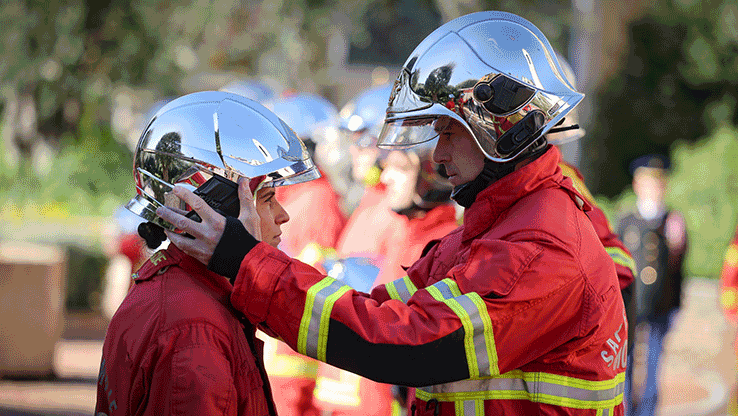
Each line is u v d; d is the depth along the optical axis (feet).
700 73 109.91
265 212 12.19
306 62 100.01
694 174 80.02
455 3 81.51
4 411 33.17
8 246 45.16
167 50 94.63
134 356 11.08
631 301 15.90
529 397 11.82
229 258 11.19
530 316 11.23
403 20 122.52
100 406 11.77
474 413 12.00
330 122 28.37
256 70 116.47
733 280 36.91
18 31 81.05
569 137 19.10
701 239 78.79
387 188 20.76
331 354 11.14
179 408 10.66
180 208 11.59
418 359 11.04
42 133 91.40
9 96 87.97
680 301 38.14
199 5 101.14
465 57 12.15
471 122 12.07
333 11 96.12
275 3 94.38
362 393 20.83
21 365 39.91
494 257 11.44
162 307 11.20
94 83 89.66
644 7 112.16
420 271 13.93
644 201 38.91
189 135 11.69
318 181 25.11
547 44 12.76
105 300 57.21
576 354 11.75
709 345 54.90
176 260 11.76
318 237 24.32
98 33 86.48
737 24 109.81
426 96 12.28
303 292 11.16
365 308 11.26
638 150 108.06
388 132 13.48
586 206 12.93
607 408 11.96
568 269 11.44
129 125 111.04
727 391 43.24
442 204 20.74
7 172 85.81
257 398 11.60
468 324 11.07
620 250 16.28
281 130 12.24
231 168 11.66
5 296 39.88
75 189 86.02
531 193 12.20
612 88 108.68
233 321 11.53
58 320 41.24
